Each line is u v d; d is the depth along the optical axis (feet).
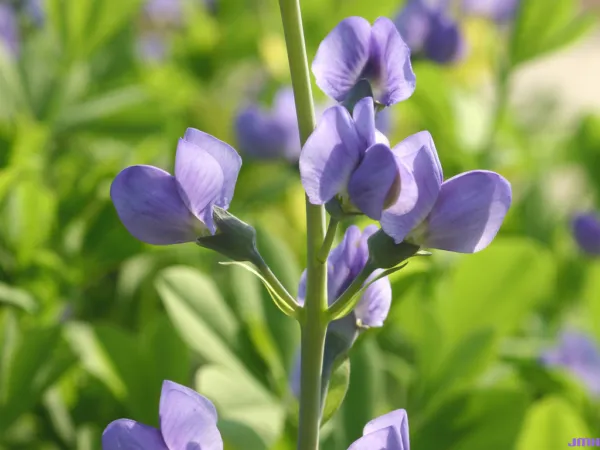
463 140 2.35
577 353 1.90
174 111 2.47
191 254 2.07
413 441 1.72
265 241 1.82
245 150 2.44
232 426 1.65
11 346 1.78
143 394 1.77
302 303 1.49
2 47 2.39
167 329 1.78
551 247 2.34
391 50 1.44
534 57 2.32
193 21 3.08
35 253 1.91
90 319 2.08
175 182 1.43
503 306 1.83
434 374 1.79
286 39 1.42
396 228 1.41
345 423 1.71
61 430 1.86
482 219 1.41
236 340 1.75
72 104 2.47
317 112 2.32
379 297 1.49
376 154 1.38
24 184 1.89
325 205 1.41
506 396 1.72
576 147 2.56
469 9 2.77
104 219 1.94
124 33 2.68
